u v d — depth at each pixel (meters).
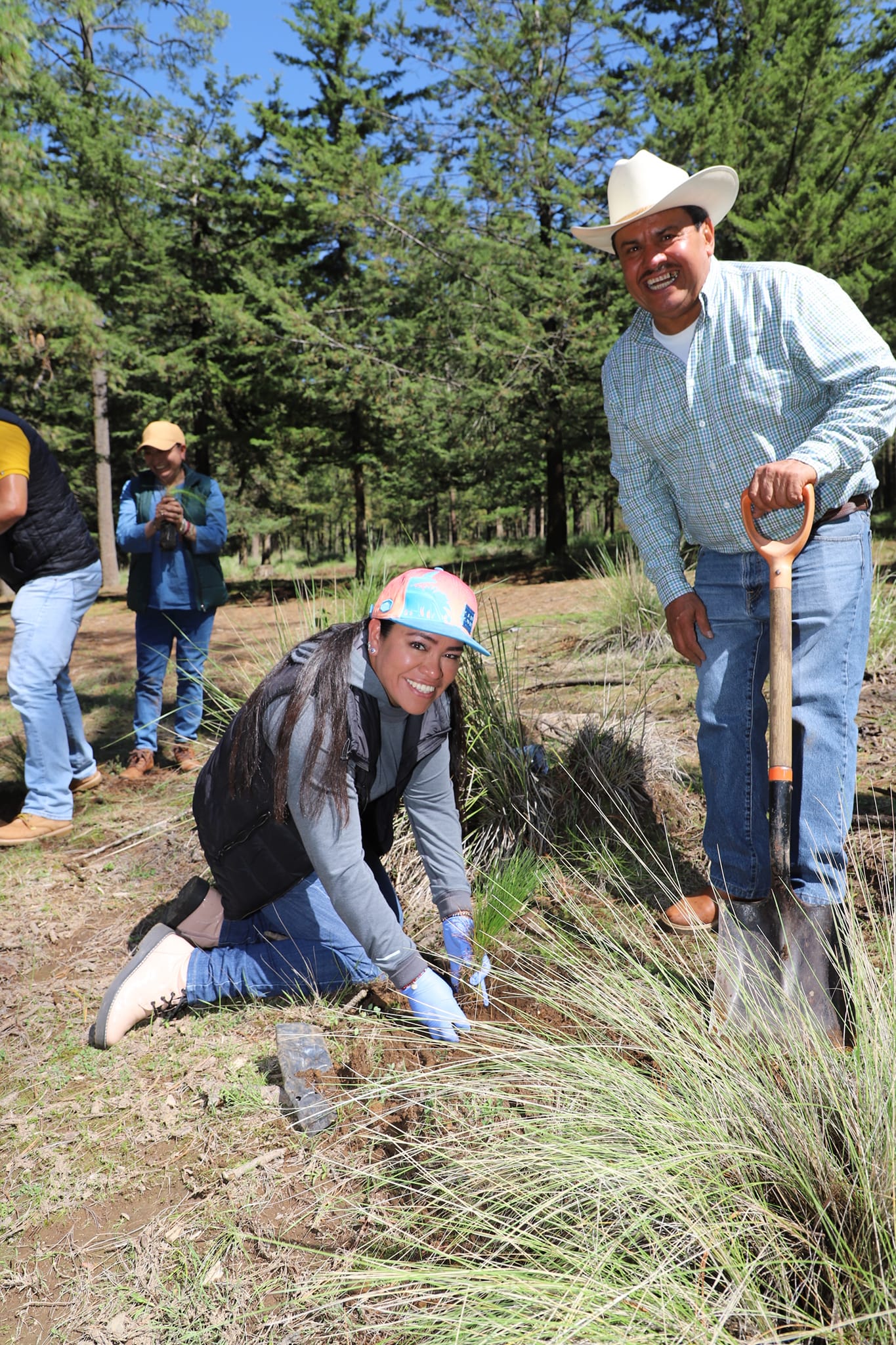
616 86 14.57
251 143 18.48
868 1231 1.53
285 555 33.81
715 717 2.52
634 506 2.74
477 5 14.72
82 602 4.04
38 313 10.83
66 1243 1.85
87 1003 2.70
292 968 2.57
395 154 18.09
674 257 2.31
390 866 3.19
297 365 16.27
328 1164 1.97
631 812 3.50
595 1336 1.38
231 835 2.42
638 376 2.52
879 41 12.67
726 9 16.36
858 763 3.87
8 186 9.57
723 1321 1.31
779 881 2.09
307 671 2.16
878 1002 1.78
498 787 3.41
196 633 4.68
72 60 17.48
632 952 2.46
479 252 14.87
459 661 2.12
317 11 17.89
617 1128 1.72
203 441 18.97
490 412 15.05
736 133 12.41
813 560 2.35
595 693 5.01
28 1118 2.20
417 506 28.16
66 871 3.63
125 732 5.53
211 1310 1.66
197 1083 2.27
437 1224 1.71
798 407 2.37
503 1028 2.20
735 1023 2.00
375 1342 1.58
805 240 11.63
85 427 22.12
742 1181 1.65
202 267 18.86
